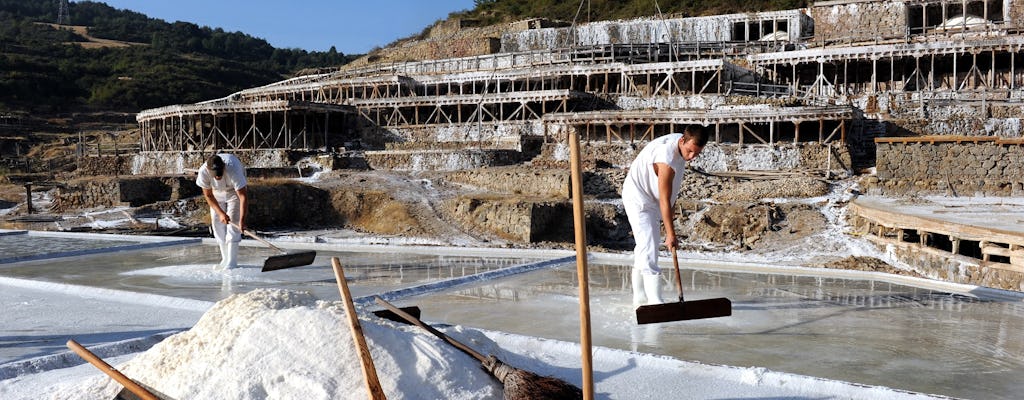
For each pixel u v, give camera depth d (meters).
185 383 3.72
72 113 90.06
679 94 47.88
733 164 38.84
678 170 6.46
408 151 42.25
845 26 53.12
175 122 57.38
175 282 9.02
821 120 37.66
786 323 6.50
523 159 44.03
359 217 34.47
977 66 46.22
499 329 6.29
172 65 121.69
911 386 4.61
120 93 100.31
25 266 10.81
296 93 59.66
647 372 4.90
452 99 50.16
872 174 34.47
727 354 5.41
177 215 34.38
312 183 37.72
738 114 39.25
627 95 47.62
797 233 27.31
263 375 3.67
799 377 4.59
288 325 3.90
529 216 30.50
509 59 57.09
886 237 23.44
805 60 47.09
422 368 3.78
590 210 32.62
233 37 187.38
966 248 21.41
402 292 8.02
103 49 130.25
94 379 4.18
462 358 4.00
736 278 9.30
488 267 10.46
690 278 9.32
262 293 4.39
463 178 38.06
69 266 10.76
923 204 26.92
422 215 33.03
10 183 53.19
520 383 3.83
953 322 6.54
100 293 8.16
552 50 54.72
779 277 9.40
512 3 91.81
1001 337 5.94
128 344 5.58
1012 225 18.27
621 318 6.73
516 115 52.34
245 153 46.81
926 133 40.56
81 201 37.31
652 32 58.91
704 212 30.41
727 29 56.56
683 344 5.72
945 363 5.14
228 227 10.03
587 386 3.25
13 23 158.62
